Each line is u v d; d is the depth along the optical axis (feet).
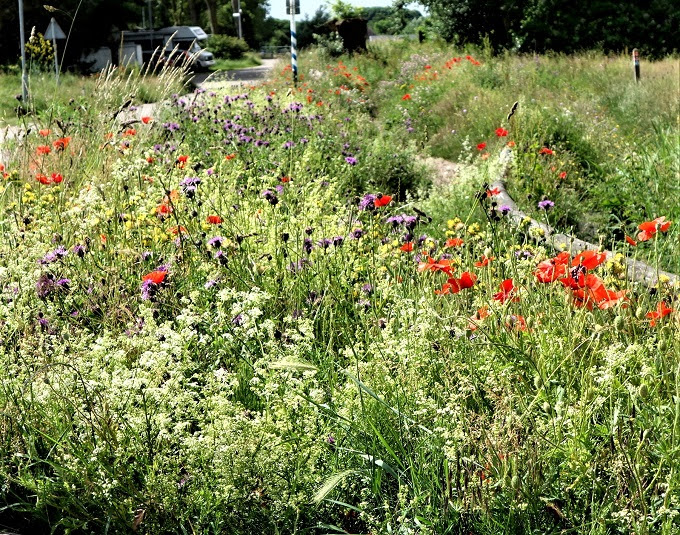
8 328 12.48
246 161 27.07
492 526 9.48
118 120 26.71
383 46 112.78
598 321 12.30
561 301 13.48
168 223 17.20
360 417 10.69
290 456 10.02
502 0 112.27
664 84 54.19
